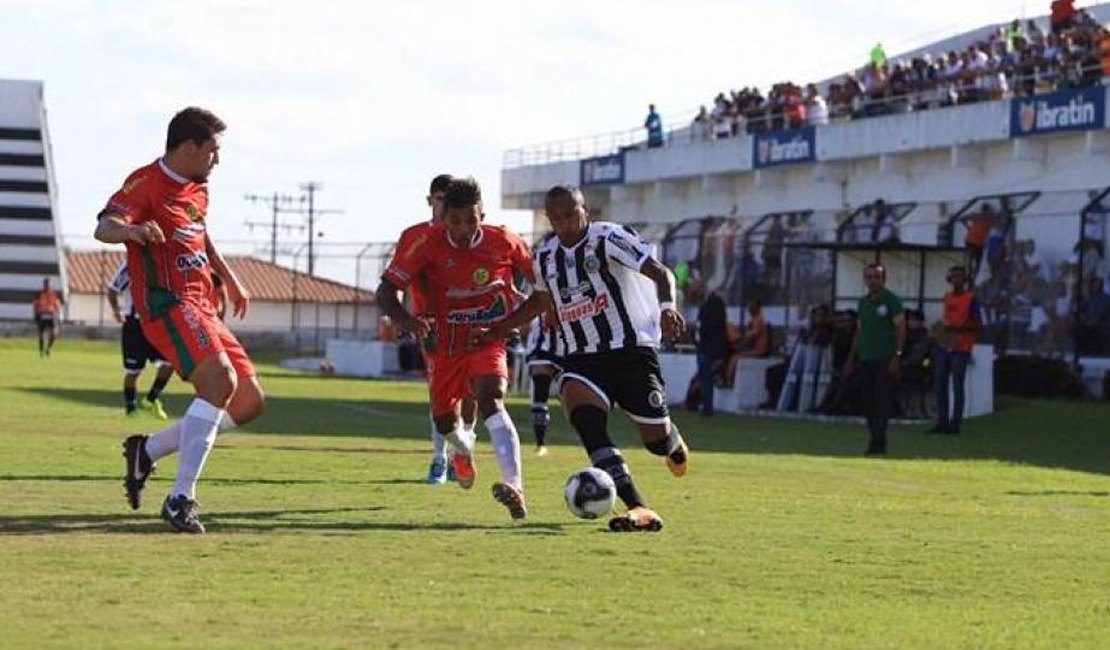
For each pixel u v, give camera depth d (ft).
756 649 31.96
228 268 49.93
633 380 50.67
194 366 47.55
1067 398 148.77
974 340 119.85
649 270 49.57
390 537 46.83
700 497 63.00
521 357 171.83
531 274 54.03
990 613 37.09
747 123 232.73
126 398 107.55
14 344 299.38
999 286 164.55
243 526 48.73
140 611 33.91
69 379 163.43
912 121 195.42
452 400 54.95
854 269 154.20
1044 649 32.94
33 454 73.20
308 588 37.35
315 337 334.85
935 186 195.42
